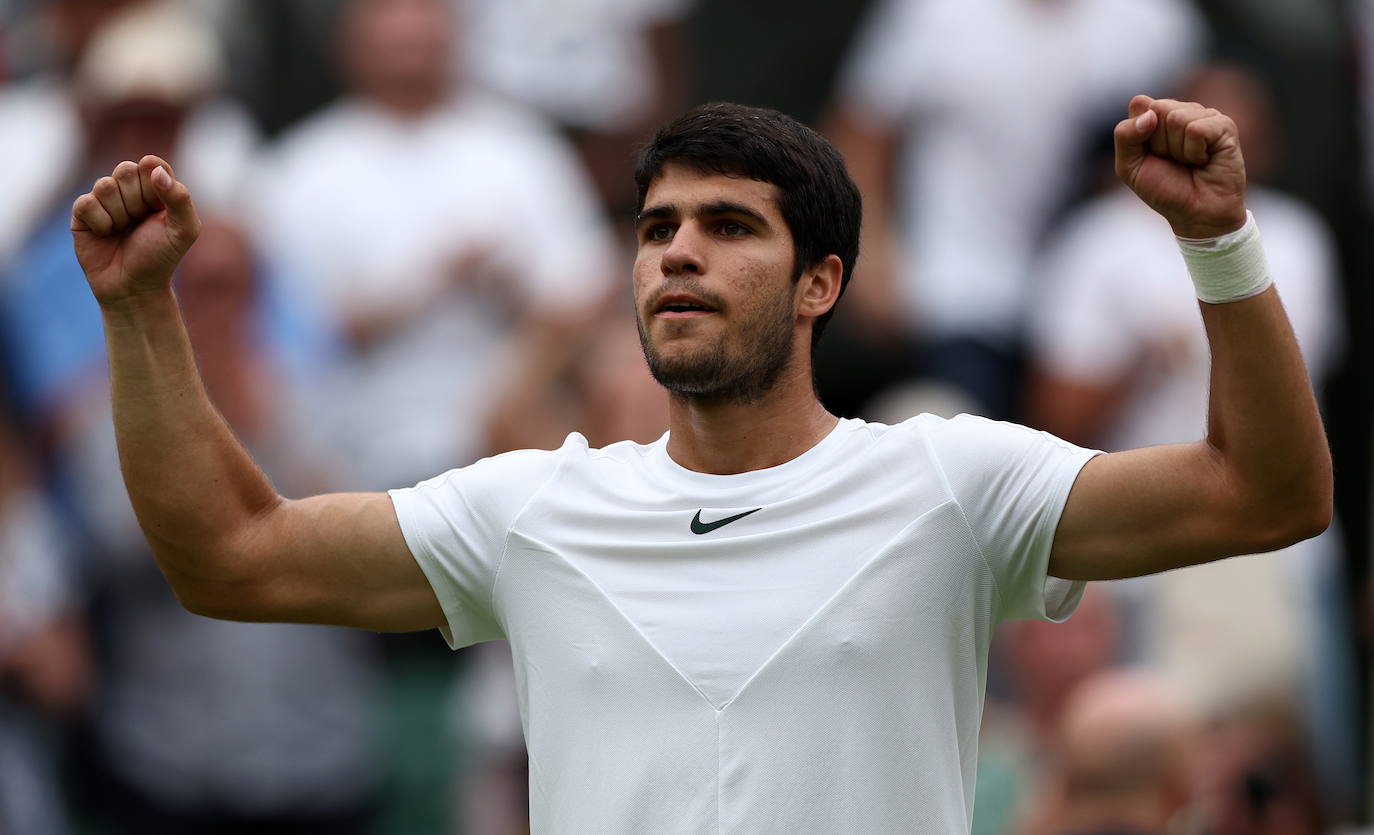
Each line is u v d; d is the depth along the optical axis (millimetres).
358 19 30953
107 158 30234
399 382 29641
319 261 29984
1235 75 33469
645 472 12570
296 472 28578
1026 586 12148
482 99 31578
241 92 31406
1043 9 32188
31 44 31484
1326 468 11562
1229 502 11484
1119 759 21531
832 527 11938
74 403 29234
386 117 30766
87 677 27500
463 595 12539
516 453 12859
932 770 11688
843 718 11547
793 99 32938
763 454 12438
